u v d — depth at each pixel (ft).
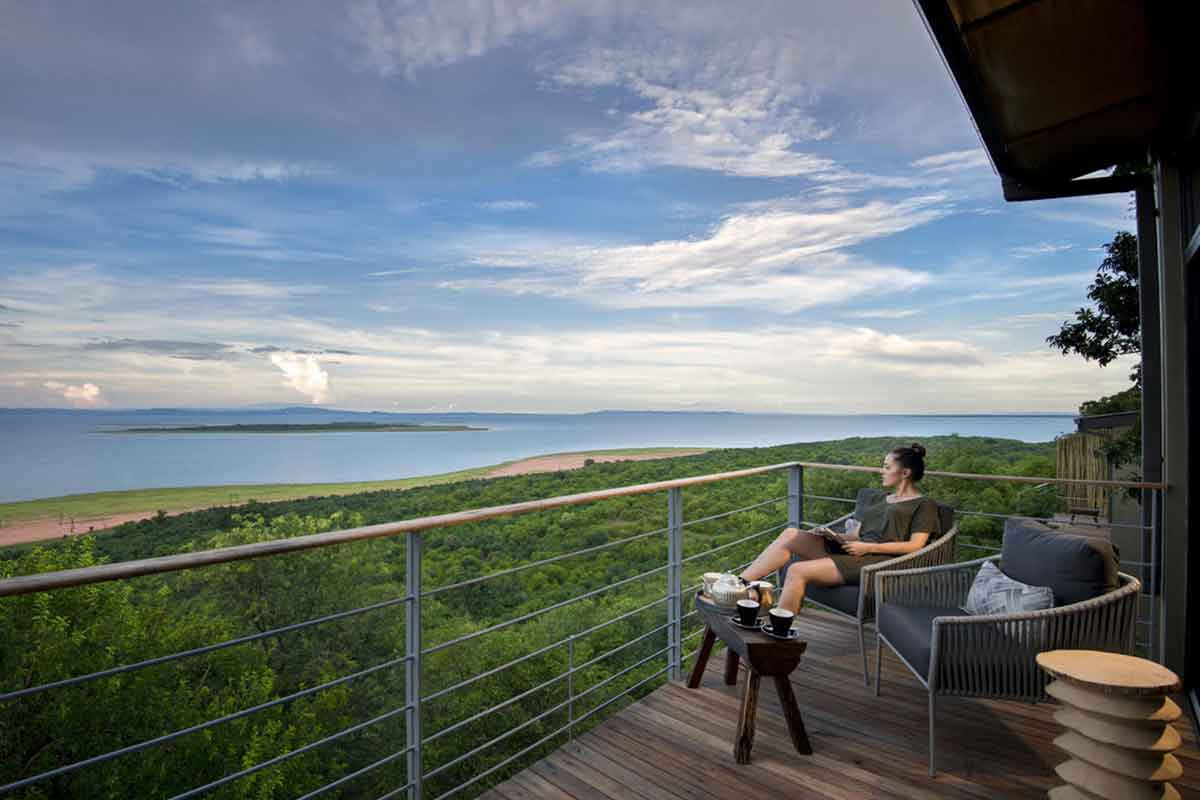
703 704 10.83
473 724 50.14
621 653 51.90
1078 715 7.23
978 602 10.24
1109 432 32.55
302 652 53.01
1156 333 12.81
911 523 12.69
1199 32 8.43
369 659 53.67
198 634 47.11
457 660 51.70
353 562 55.67
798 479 15.43
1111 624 8.76
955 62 8.93
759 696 11.13
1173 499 12.01
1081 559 9.34
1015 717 10.39
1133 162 13.04
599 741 9.68
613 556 51.42
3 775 36.50
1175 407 12.09
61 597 41.65
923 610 10.70
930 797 8.31
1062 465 38.55
